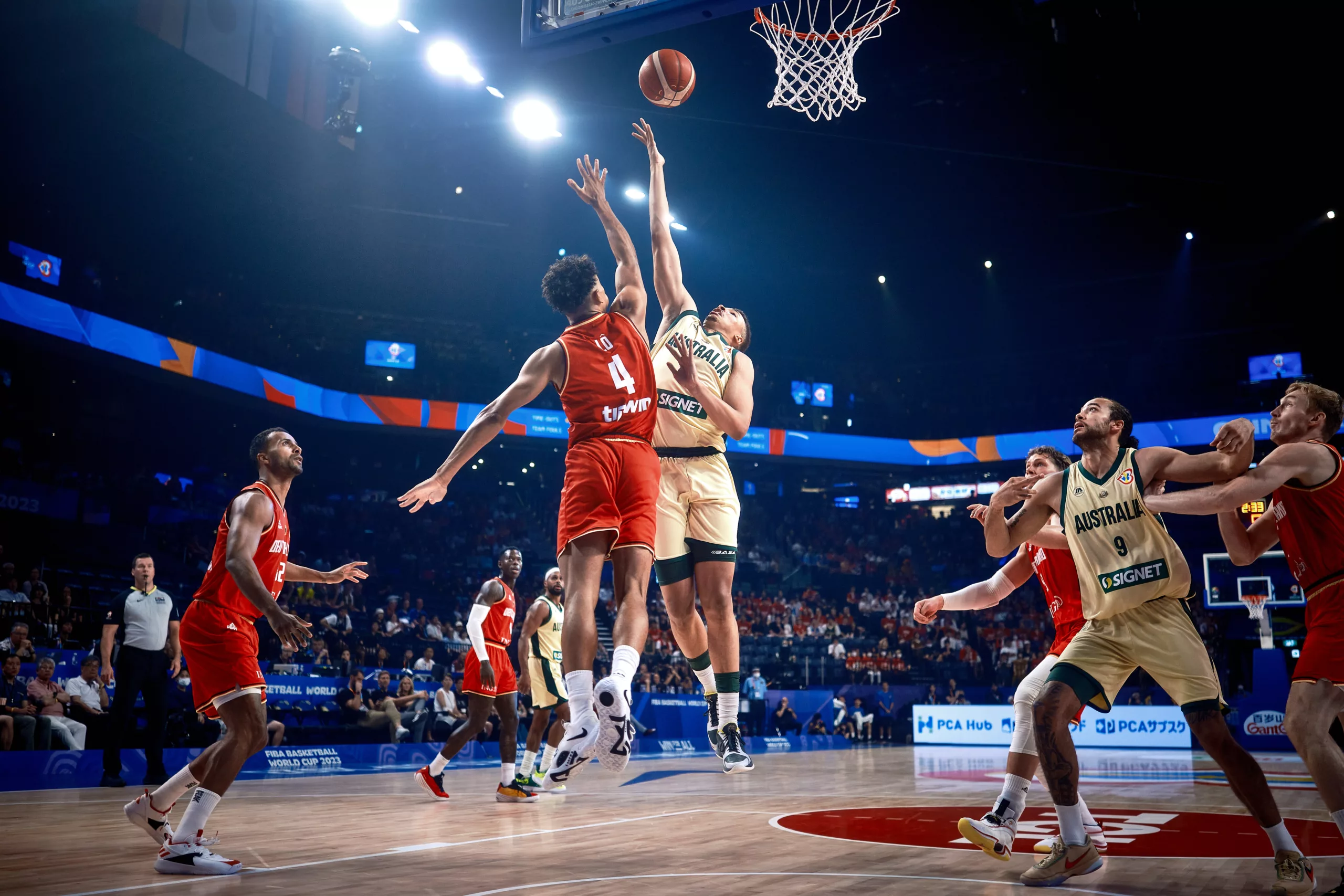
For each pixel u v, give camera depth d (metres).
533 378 3.38
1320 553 3.58
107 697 9.55
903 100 19.62
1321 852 4.44
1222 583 22.83
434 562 24.28
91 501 19.66
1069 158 21.31
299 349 24.38
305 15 19.30
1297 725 3.48
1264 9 15.47
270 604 3.83
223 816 5.90
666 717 16.81
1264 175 21.36
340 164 22.22
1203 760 13.55
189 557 20.34
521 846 4.52
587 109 20.27
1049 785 3.61
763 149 21.91
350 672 13.97
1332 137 19.33
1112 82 18.14
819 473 31.34
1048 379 29.84
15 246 18.58
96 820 5.51
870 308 30.34
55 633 13.09
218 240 24.36
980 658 24.09
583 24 8.47
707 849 4.43
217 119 19.77
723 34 17.23
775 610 25.66
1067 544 4.51
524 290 28.53
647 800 7.17
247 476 25.47
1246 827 5.42
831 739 19.12
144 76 18.08
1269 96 18.03
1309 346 26.23
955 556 28.56
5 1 15.60
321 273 26.39
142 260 23.47
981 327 30.31
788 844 4.61
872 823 5.58
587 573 3.18
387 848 4.44
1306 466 3.50
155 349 20.08
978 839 3.76
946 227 25.67
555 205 25.58
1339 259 25.08
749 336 4.55
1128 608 3.67
